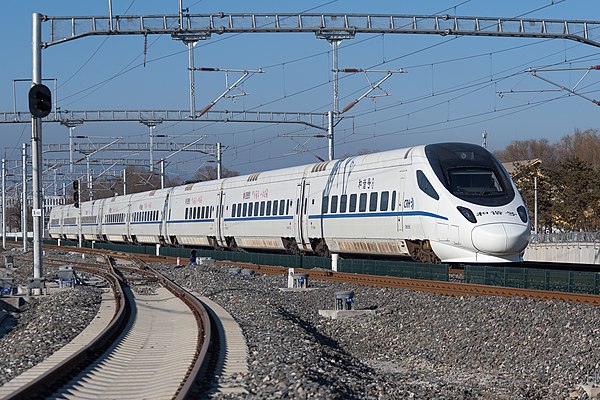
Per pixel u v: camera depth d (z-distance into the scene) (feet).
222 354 56.95
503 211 104.99
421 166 112.68
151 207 244.83
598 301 75.10
